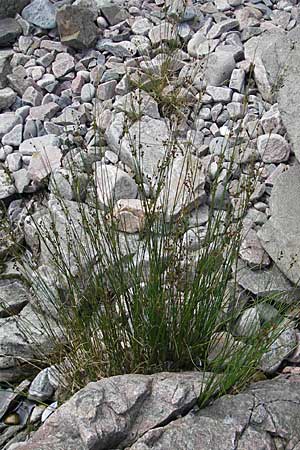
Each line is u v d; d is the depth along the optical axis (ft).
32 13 10.96
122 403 6.86
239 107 9.75
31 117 9.94
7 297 8.49
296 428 6.84
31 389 7.81
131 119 9.52
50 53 10.61
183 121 9.67
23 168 9.42
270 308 8.14
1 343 8.10
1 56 10.52
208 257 7.28
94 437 6.64
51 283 8.24
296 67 9.39
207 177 9.04
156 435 6.67
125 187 8.89
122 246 8.38
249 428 6.80
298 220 8.39
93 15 10.87
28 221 8.91
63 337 8.01
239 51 10.37
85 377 7.59
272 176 9.03
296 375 7.72
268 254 8.40
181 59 10.50
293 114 9.02
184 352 7.45
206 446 6.64
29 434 7.60
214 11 11.17
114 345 7.34
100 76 10.29
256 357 7.08
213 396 7.05
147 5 11.34
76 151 9.45
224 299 7.85
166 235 7.44
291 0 11.41
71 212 8.76
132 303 7.32
